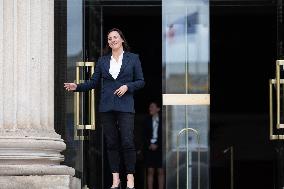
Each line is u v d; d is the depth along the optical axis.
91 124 23.62
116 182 21.41
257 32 32.41
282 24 24.39
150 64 29.78
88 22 24.00
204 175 24.09
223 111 32.88
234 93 33.12
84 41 23.78
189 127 24.19
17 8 20.75
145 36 29.64
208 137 24.16
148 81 29.83
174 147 24.17
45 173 20.25
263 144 31.84
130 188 21.12
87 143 23.75
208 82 24.27
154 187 27.16
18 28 20.75
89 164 23.75
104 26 26.05
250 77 33.12
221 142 32.22
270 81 24.09
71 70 23.69
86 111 23.66
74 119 23.62
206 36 24.36
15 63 20.69
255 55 32.81
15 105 20.62
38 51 20.86
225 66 33.12
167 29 24.39
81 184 23.50
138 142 28.28
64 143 21.56
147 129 27.25
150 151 27.19
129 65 21.30
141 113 29.67
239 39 32.62
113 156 21.42
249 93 33.12
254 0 24.92
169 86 24.28
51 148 20.78
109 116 21.36
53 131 21.17
